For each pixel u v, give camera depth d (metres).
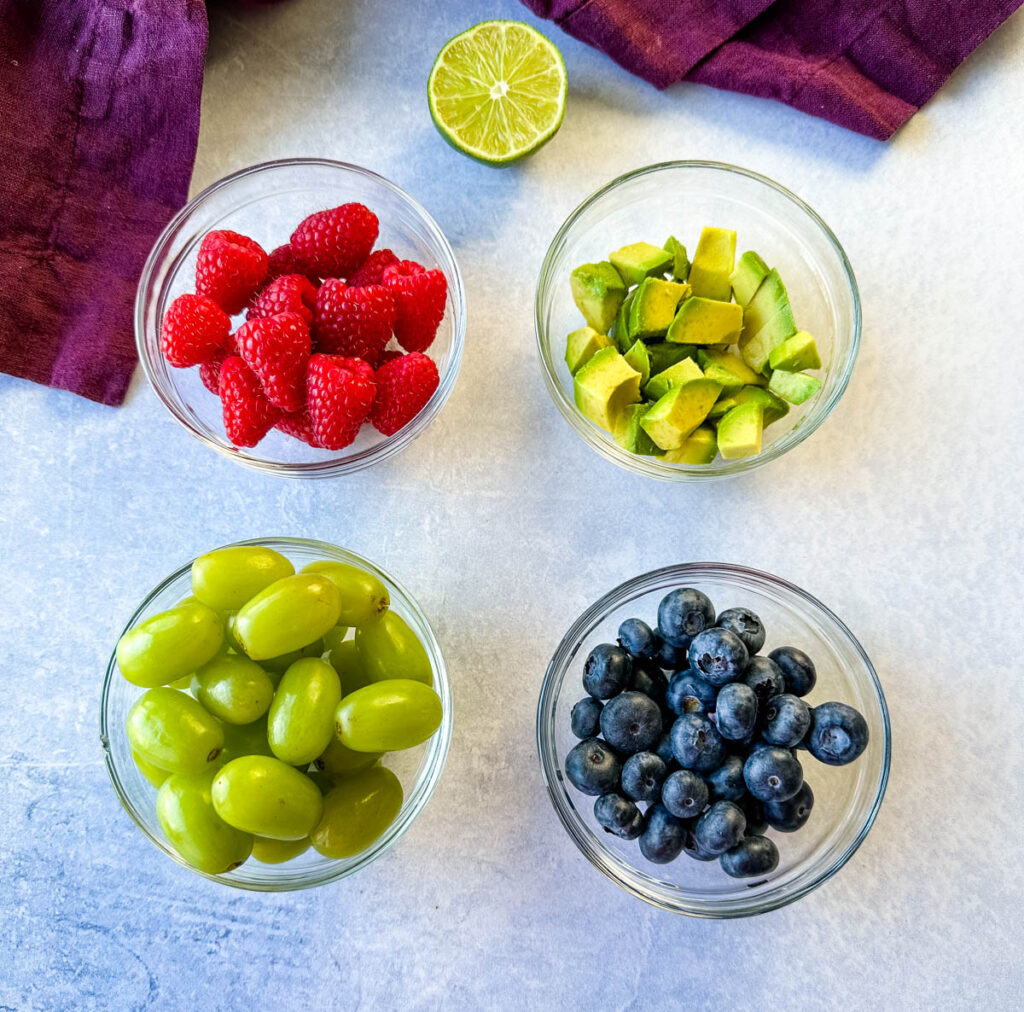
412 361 0.36
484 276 0.41
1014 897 0.39
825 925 0.39
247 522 0.41
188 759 0.33
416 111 0.42
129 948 0.39
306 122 0.42
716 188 0.41
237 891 0.40
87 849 0.40
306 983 0.39
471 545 0.40
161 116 0.40
